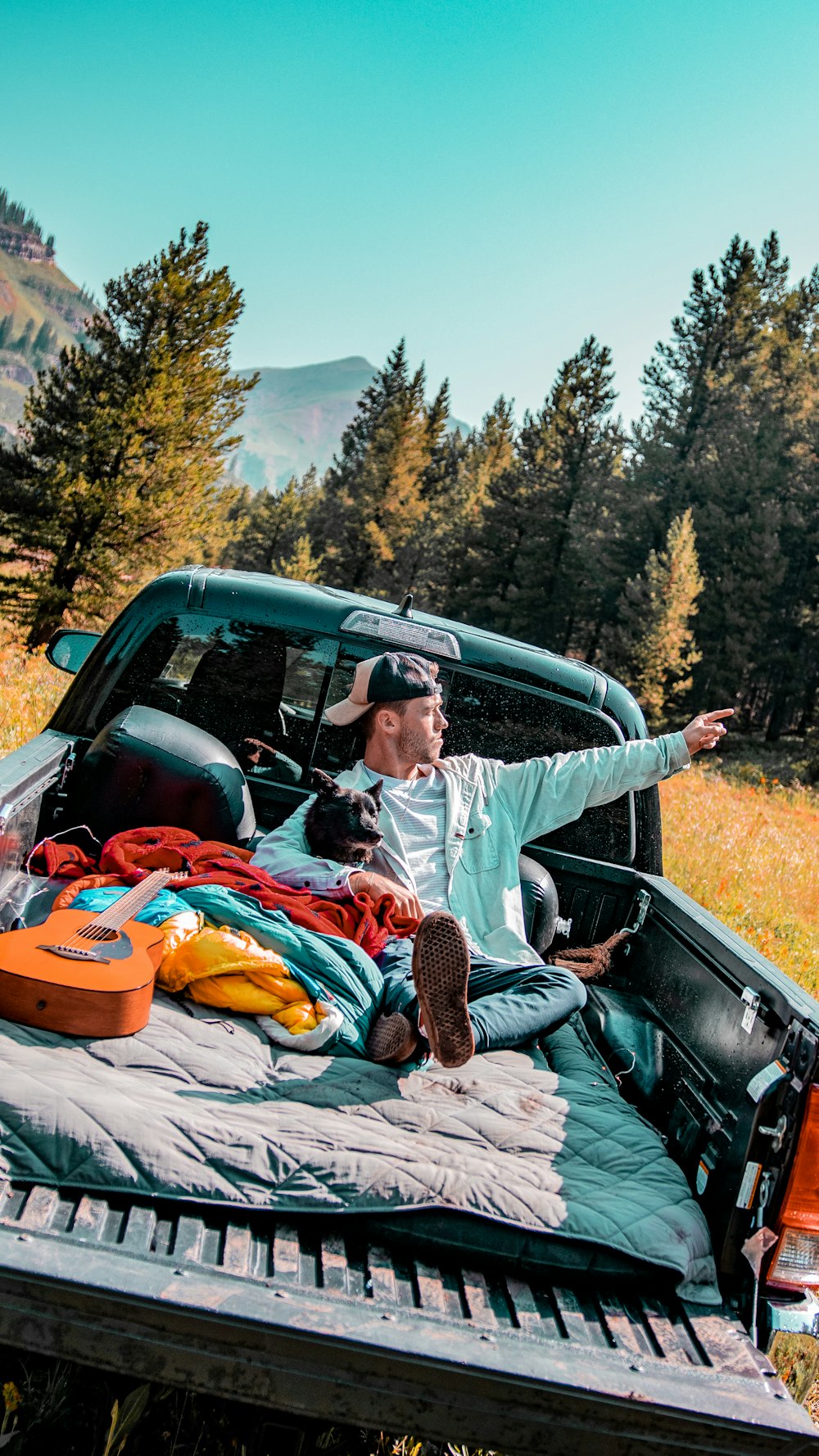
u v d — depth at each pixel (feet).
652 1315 7.29
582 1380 6.40
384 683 11.44
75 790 11.32
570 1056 10.12
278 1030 8.92
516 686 12.77
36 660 58.18
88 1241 6.45
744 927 29.84
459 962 8.30
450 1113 8.31
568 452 171.42
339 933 10.00
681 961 10.39
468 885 11.38
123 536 84.23
